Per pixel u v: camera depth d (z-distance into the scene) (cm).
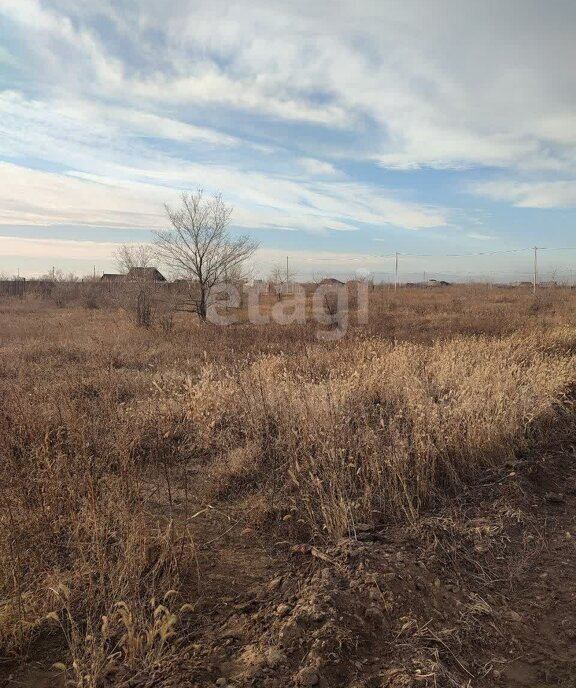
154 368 945
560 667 228
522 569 304
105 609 261
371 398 630
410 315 2025
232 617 259
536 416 530
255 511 375
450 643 238
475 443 455
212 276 1802
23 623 244
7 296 3553
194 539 346
